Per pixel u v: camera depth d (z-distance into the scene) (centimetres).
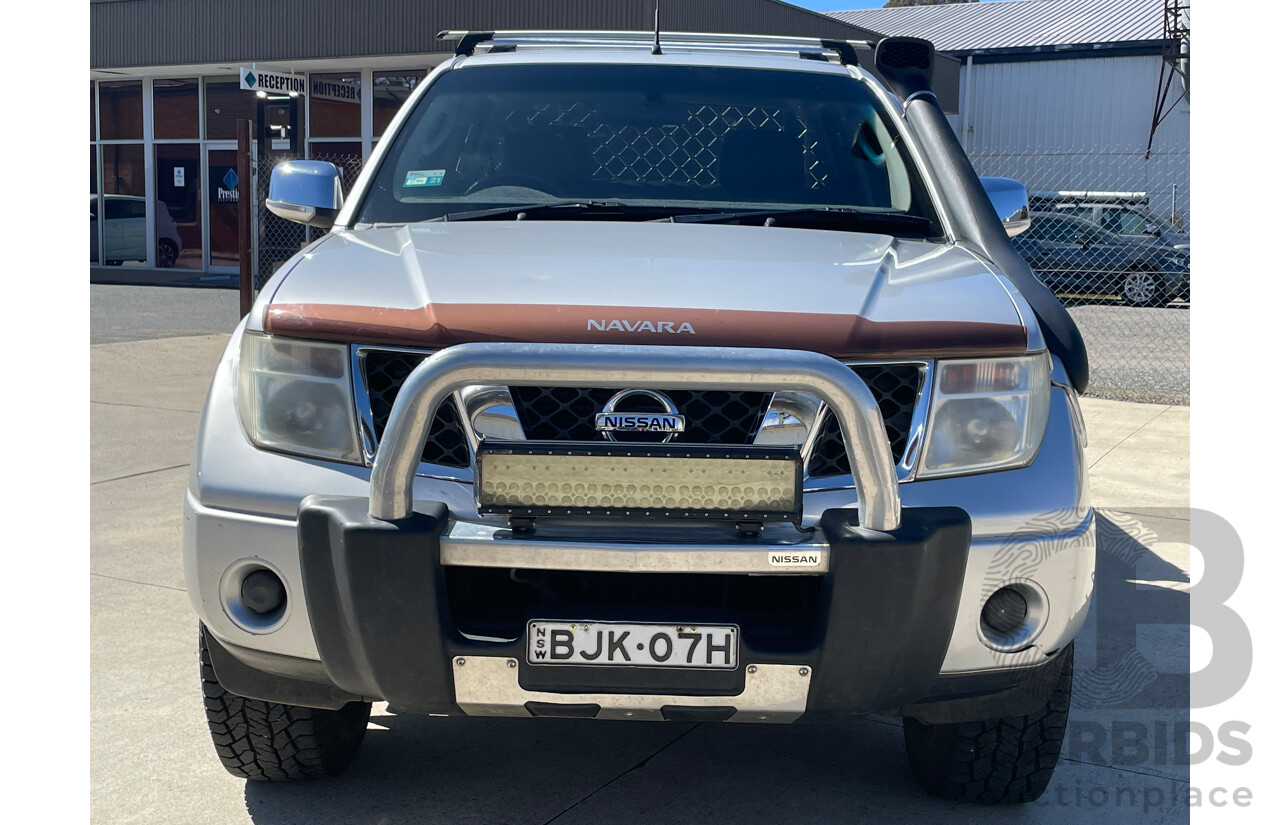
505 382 201
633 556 206
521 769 295
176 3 2059
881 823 269
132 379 927
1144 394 955
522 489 209
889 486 206
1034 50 2728
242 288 1108
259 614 230
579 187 326
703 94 354
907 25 3153
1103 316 1558
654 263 254
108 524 510
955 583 212
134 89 2236
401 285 244
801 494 210
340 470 226
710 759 302
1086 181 2692
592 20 1717
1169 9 2530
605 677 212
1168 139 2633
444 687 215
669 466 208
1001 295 251
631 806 276
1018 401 235
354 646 215
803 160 336
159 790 279
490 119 345
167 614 398
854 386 201
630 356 198
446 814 270
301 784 284
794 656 211
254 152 1184
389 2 1873
